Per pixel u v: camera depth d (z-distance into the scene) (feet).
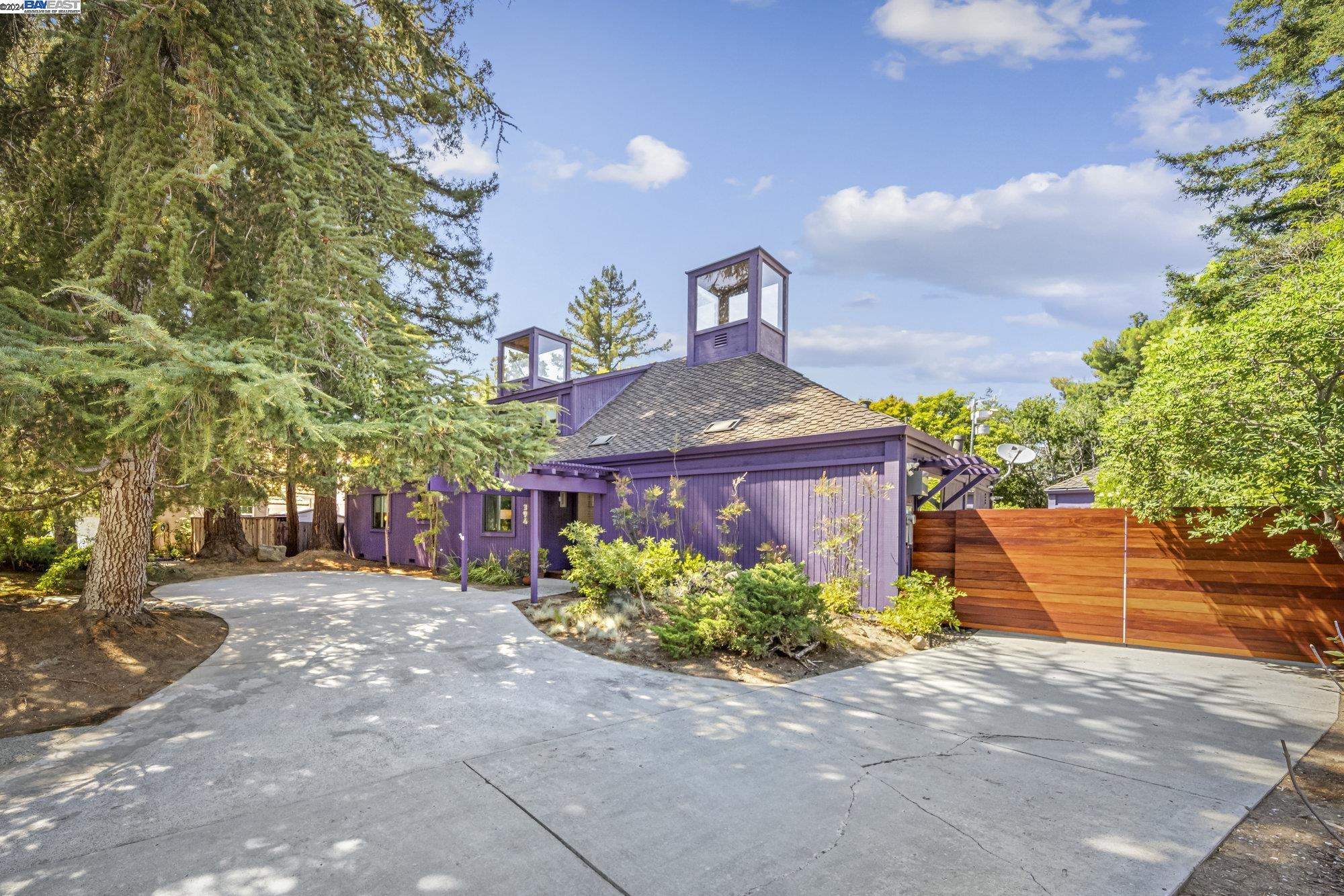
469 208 50.16
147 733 14.43
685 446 36.86
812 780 11.94
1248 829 10.13
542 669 20.52
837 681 19.52
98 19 17.99
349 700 17.10
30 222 19.70
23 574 37.11
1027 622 27.63
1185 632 24.53
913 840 9.66
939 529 30.17
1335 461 18.15
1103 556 26.30
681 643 21.86
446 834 9.77
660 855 9.18
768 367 43.70
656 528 37.96
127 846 9.38
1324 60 50.83
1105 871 8.79
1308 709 16.85
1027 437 84.89
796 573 23.90
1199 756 13.41
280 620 27.66
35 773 12.17
